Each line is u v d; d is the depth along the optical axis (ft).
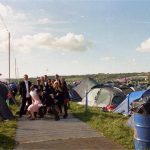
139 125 36.63
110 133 46.88
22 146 40.57
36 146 40.52
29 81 66.80
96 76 313.94
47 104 63.57
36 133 48.29
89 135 46.68
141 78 268.00
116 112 71.00
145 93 62.75
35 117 62.28
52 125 55.26
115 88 84.94
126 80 231.91
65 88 64.85
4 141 42.60
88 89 104.22
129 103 67.77
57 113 60.95
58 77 65.41
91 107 82.89
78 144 41.42
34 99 63.00
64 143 41.96
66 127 53.26
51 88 64.13
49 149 39.06
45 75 67.62
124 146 40.14
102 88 86.22
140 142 36.63
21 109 65.72
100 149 39.01
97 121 56.70
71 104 92.43
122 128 49.24
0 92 73.00
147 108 39.81
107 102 81.51
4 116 61.05
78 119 62.08
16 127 53.11
